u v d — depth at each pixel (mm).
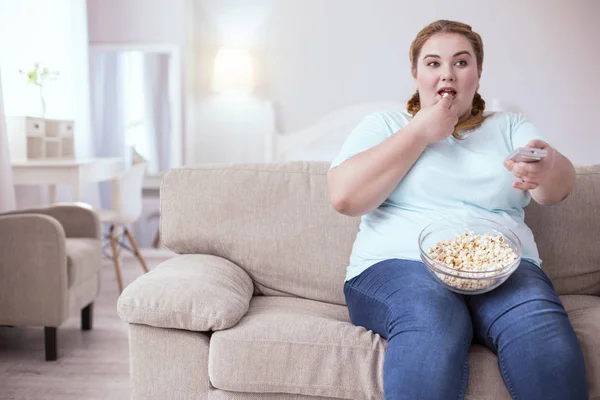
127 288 1396
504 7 4551
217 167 1831
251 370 1306
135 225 4820
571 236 1748
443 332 1179
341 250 1751
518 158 1345
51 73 3910
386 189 1412
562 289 1744
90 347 2568
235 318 1353
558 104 4598
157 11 4652
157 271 1512
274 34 4684
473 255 1303
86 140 4367
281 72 4703
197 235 1764
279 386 1307
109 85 4691
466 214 1440
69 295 2463
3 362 2379
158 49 4660
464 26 1533
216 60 4590
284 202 1781
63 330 2807
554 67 4574
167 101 4695
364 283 1414
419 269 1360
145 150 4738
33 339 2680
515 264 1255
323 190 1795
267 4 4660
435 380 1124
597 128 4590
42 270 2355
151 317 1344
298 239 1756
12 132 3527
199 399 1361
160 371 1369
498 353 1223
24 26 3879
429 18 4598
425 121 1402
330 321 1389
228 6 4672
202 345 1358
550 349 1148
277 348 1307
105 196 4770
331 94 4695
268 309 1528
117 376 2244
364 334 1331
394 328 1242
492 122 1570
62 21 4148
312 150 4645
